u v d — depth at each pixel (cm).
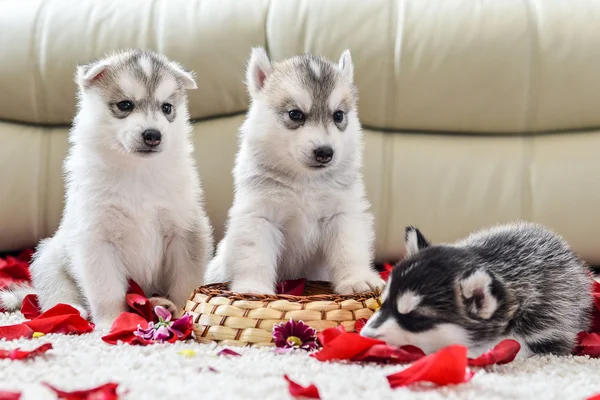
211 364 85
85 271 104
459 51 130
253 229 104
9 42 140
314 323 92
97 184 104
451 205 132
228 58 135
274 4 136
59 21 140
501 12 131
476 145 133
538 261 95
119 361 86
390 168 133
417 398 78
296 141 104
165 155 107
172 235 109
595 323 101
